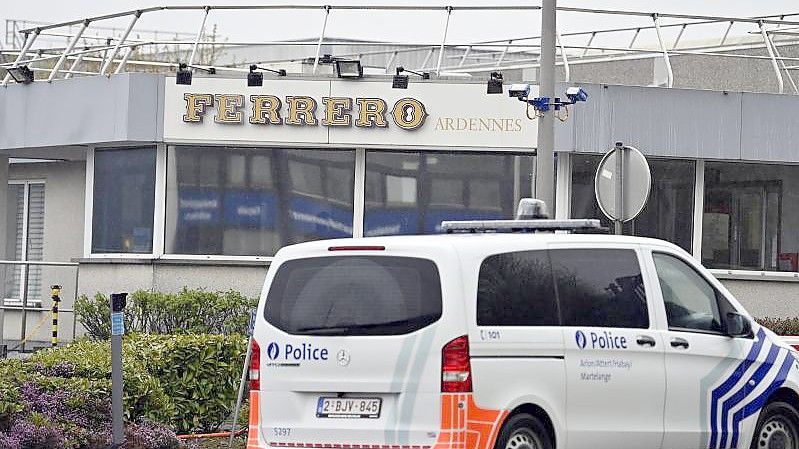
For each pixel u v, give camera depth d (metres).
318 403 38.38
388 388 37.38
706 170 80.06
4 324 96.06
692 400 42.12
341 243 38.81
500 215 78.06
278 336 39.00
